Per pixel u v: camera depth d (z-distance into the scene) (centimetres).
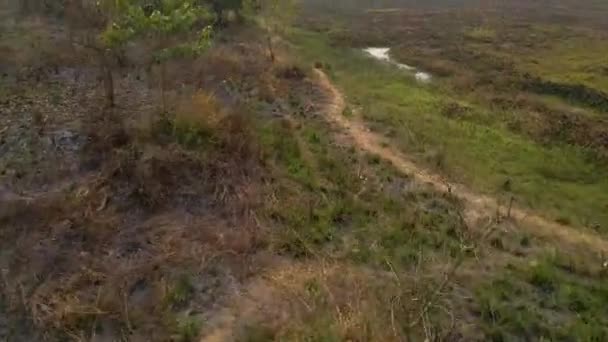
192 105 1898
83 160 1659
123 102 2086
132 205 1491
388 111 2397
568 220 1675
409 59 3350
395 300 1188
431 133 2206
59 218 1404
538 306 1293
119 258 1319
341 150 1984
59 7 3156
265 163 1755
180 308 1198
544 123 2395
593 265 1460
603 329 1230
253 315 1181
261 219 1482
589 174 1995
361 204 1616
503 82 2923
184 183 1577
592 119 2462
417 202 1698
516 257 1470
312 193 1648
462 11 4612
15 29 2923
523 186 1869
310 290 1236
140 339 1109
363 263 1363
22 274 1259
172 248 1348
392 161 1955
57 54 2497
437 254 1430
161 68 2136
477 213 1669
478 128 2297
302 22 4028
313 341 1083
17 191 1524
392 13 4550
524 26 4066
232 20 3412
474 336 1176
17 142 1750
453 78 3034
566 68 3117
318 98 2503
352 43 3644
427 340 1027
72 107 2020
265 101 2355
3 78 2267
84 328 1131
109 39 1839
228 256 1338
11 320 1152
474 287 1313
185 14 1892
